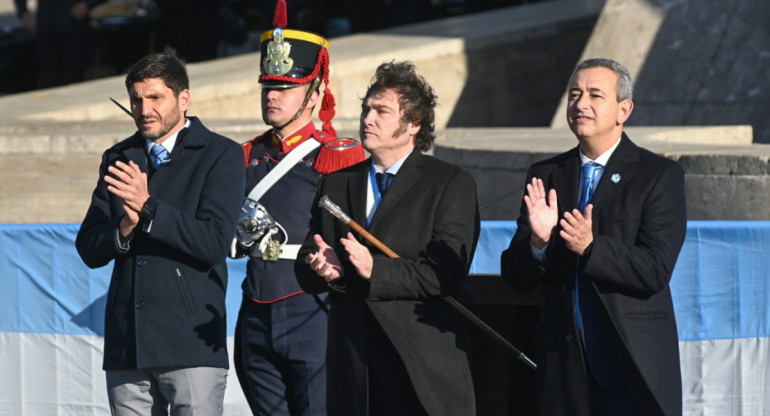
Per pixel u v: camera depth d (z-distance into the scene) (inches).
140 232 573.9
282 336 626.5
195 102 1503.4
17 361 725.3
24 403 726.5
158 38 2343.8
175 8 2146.9
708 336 683.4
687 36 1552.7
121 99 1485.0
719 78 1501.0
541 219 512.1
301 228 634.8
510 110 1788.9
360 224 541.6
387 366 531.5
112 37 2324.1
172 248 569.6
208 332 576.4
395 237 532.1
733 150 840.9
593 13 1879.9
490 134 1154.7
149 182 581.6
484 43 1750.7
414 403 530.9
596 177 543.5
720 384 684.1
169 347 565.9
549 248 523.2
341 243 516.7
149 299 568.1
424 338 527.5
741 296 681.6
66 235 713.6
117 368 572.7
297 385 630.5
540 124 1825.8
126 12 2329.0
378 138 541.0
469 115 1747.0
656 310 524.4
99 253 569.6
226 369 591.5
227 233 572.7
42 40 1973.4
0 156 1096.8
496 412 608.1
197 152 588.4
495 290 602.5
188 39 2161.7
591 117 533.0
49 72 1975.9
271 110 648.4
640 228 526.3
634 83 1558.8
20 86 2314.2
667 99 1524.4
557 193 539.8
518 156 901.8
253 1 2404.0
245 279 642.8
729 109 1471.5
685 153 823.1
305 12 2357.3
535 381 603.2
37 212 1093.8
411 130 546.9
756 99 1459.2
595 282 519.2
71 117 1414.9
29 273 719.7
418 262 527.8
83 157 1083.9
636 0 1626.5
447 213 534.9
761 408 685.9
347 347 531.2
